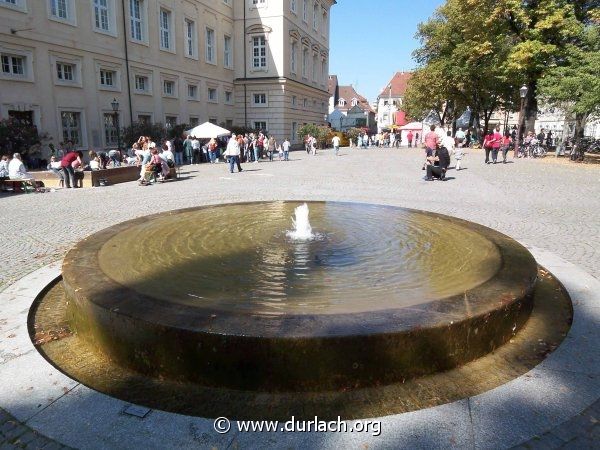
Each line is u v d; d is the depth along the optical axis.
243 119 41.44
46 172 15.87
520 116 30.34
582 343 3.57
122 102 26.67
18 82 20.20
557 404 2.80
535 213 10.20
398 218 6.99
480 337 3.32
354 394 2.95
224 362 2.96
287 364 2.89
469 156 30.59
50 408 2.81
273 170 21.67
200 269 4.41
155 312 3.22
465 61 37.91
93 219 9.80
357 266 4.57
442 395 2.96
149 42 28.73
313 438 2.52
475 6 30.17
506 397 2.85
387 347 2.95
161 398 2.97
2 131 18.03
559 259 6.21
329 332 2.89
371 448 2.44
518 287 3.78
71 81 23.11
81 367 3.40
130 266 4.43
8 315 4.31
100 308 3.35
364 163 26.11
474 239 5.55
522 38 29.03
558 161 25.80
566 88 22.75
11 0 19.89
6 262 6.57
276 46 39.78
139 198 12.81
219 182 16.72
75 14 22.92
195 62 34.25
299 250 5.18
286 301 3.55
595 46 23.83
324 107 54.31
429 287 3.88
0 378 3.16
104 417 2.71
